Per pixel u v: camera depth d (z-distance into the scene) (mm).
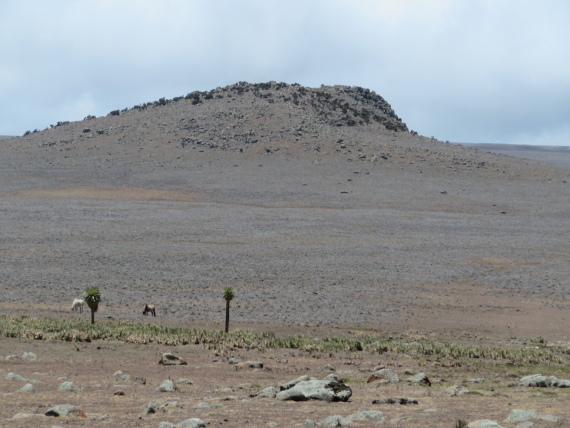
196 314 69000
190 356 45406
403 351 51812
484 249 121938
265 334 58094
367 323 68562
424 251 117938
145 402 26125
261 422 21141
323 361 45406
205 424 20594
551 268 106625
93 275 88938
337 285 88938
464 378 39125
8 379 31703
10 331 50688
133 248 111312
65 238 118062
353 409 23750
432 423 20766
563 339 63781
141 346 49062
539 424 19953
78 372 36438
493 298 83812
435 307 77875
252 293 81875
